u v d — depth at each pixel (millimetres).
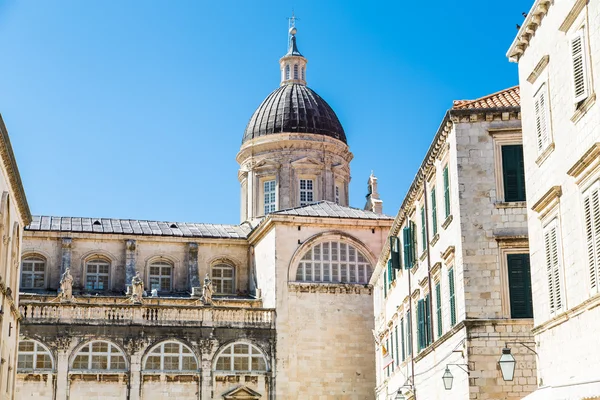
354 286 79250
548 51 32750
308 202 91500
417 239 52656
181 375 72875
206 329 74438
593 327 28266
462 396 40562
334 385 76625
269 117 93375
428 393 48812
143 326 73062
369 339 78562
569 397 27984
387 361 64562
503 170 41531
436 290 46750
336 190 93438
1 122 39312
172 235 85188
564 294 31000
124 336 72562
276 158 92062
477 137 41938
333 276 79750
